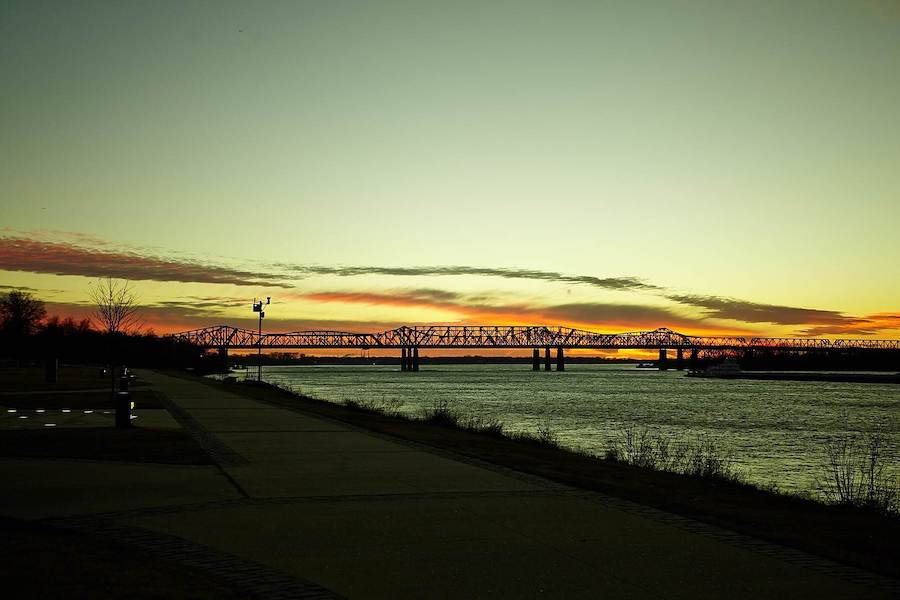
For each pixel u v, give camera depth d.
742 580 8.11
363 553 8.99
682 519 11.09
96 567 8.06
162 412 30.56
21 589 7.26
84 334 119.50
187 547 9.06
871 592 7.76
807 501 14.80
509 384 171.12
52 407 32.81
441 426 30.38
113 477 14.15
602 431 46.38
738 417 66.69
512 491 13.13
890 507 17.47
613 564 8.66
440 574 8.20
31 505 11.41
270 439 21.20
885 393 133.38
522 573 8.27
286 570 8.23
